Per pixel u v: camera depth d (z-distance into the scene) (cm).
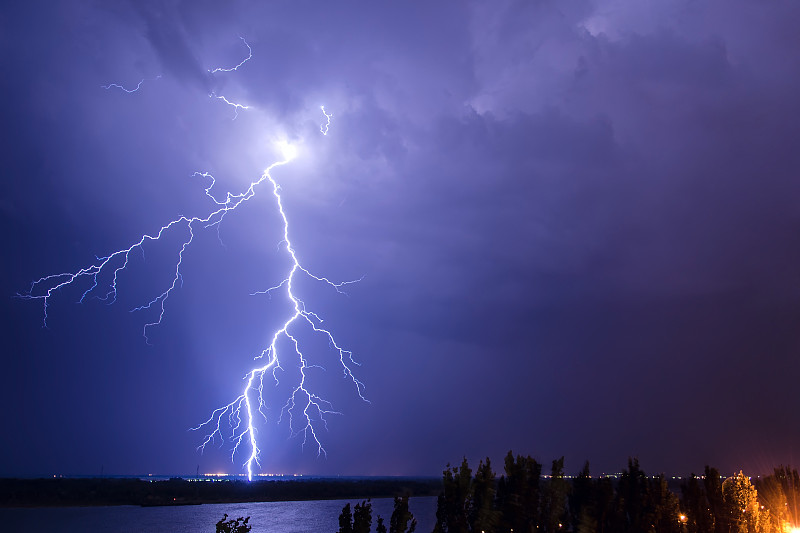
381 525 1378
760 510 1922
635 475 1627
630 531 1520
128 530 4938
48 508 7700
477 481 1398
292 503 8788
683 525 1716
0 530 4969
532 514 1395
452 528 1359
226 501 9162
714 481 1878
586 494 1505
